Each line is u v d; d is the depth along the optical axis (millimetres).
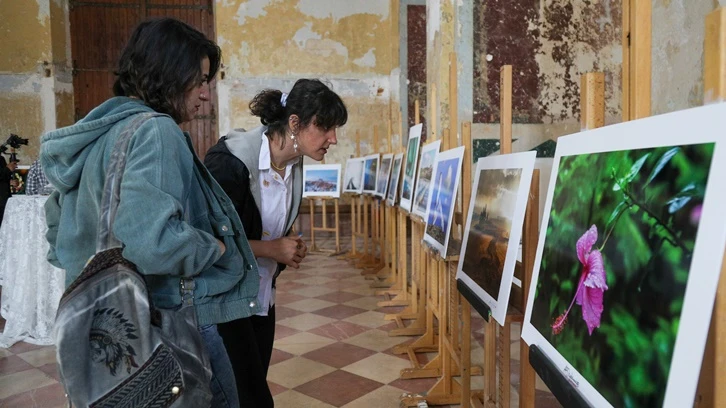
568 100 4445
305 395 2854
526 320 1266
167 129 1180
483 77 4336
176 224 1122
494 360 2059
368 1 9016
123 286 1093
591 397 912
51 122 8703
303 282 5695
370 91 9094
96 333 1071
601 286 921
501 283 1585
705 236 670
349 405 2729
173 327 1167
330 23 8977
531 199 1531
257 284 1437
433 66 4559
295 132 1856
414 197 3764
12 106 8602
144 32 1272
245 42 8836
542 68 4398
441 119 4398
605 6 4422
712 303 642
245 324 1784
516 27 4352
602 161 991
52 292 3883
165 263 1094
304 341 3750
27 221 3875
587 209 1023
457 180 2354
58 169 1212
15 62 8578
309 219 9133
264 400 1799
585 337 962
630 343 813
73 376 1035
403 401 2684
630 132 908
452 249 2566
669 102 2789
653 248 780
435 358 3107
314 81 1878
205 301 1307
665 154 790
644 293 787
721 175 660
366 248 6684
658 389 725
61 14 9008
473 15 4301
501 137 1831
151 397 1073
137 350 1076
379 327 4047
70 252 1221
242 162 1801
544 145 4449
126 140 1146
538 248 1254
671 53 2750
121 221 1073
